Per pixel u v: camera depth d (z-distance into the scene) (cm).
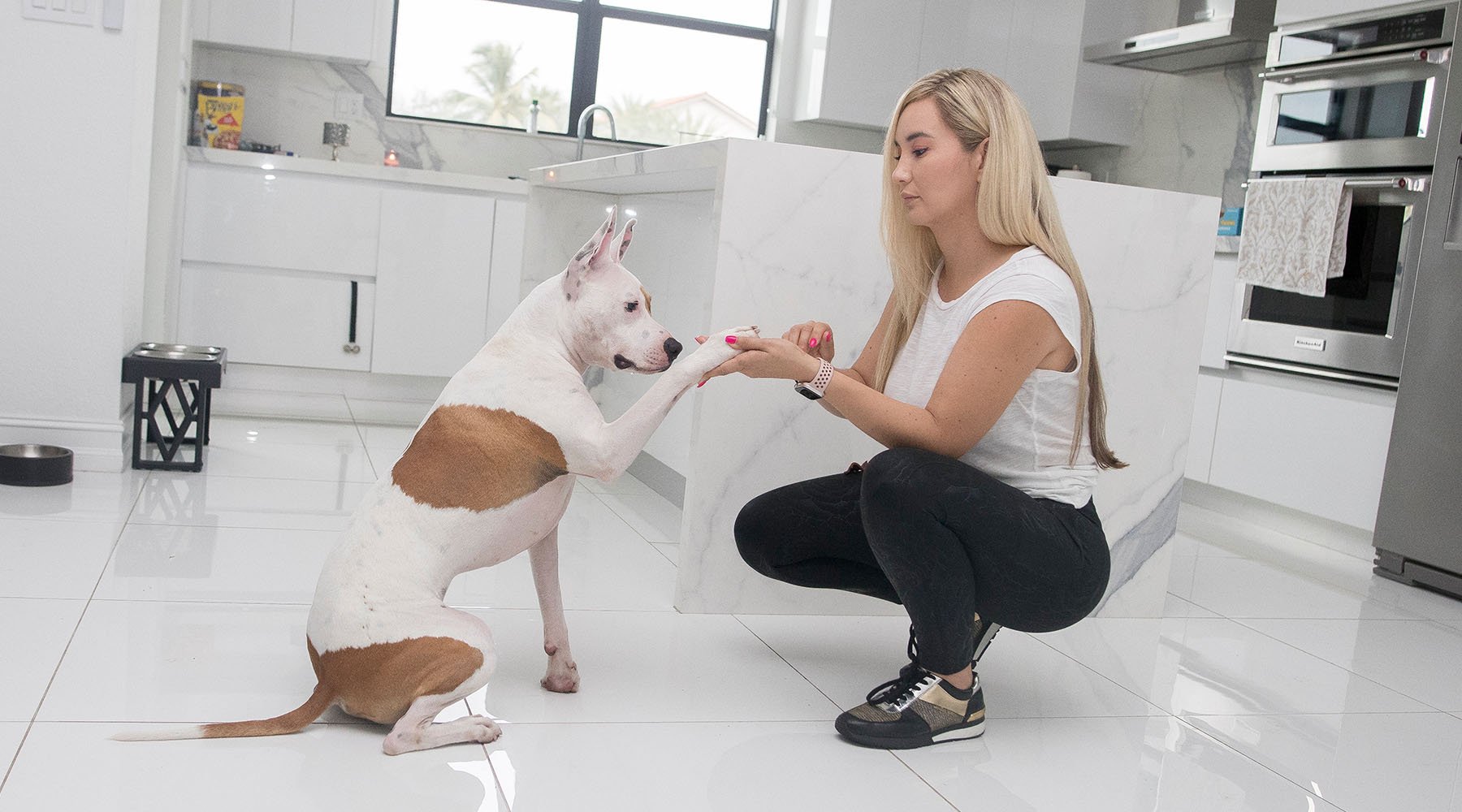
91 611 187
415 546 148
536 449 153
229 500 272
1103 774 162
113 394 291
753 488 221
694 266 281
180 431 299
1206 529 355
